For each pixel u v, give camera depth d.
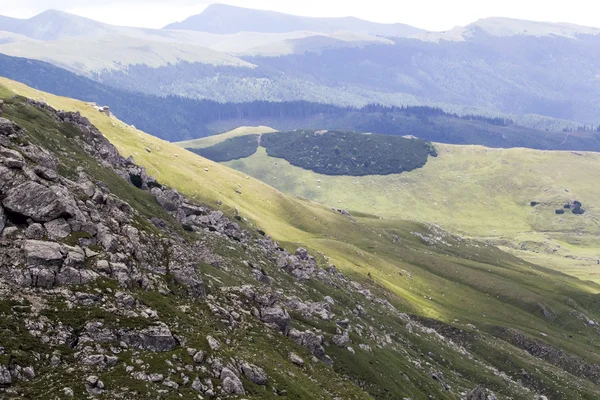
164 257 88.50
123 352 63.22
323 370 98.38
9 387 52.50
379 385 113.69
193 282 88.50
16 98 146.38
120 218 86.44
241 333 88.38
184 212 150.75
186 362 66.88
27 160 82.69
